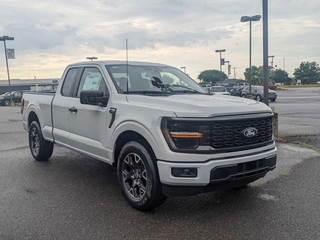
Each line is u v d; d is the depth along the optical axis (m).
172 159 3.82
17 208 4.43
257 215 4.16
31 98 7.18
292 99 33.78
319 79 124.00
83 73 5.68
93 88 5.32
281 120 14.48
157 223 3.96
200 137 3.81
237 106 4.13
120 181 4.61
